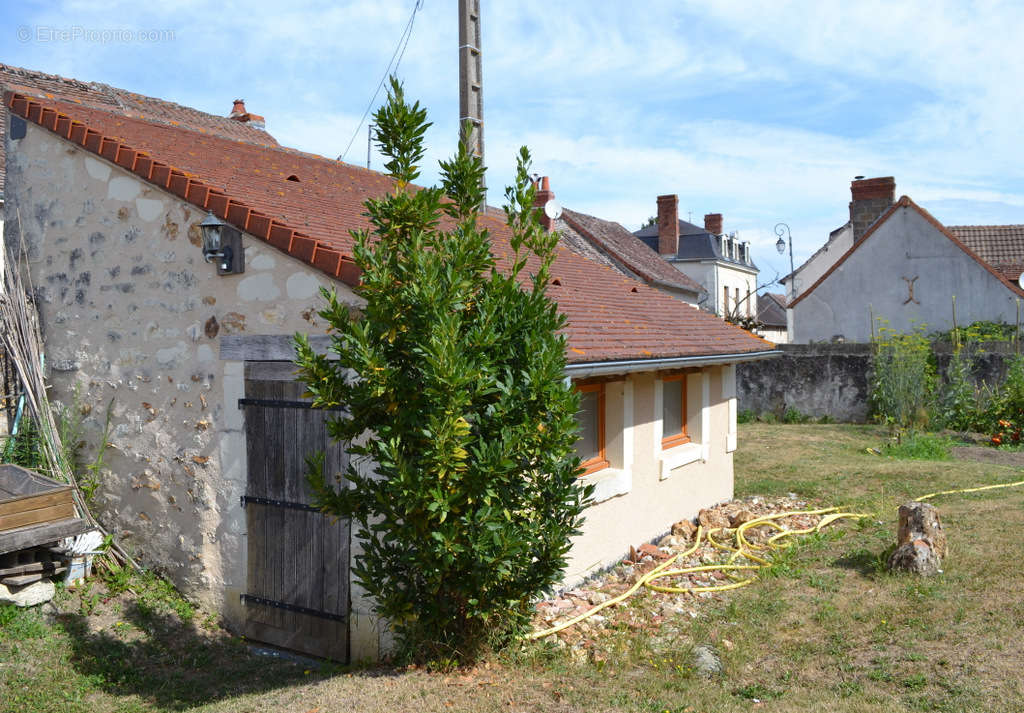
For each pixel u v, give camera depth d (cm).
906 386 1752
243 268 737
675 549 939
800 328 2517
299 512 722
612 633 664
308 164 1080
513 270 575
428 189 554
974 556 766
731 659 592
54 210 880
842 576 763
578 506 563
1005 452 1493
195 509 788
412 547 565
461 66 1174
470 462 525
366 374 514
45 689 621
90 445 863
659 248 4006
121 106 1508
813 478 1265
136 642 720
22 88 1305
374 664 661
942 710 477
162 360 805
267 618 743
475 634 598
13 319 865
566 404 531
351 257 654
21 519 720
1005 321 2238
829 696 512
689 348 954
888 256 2392
